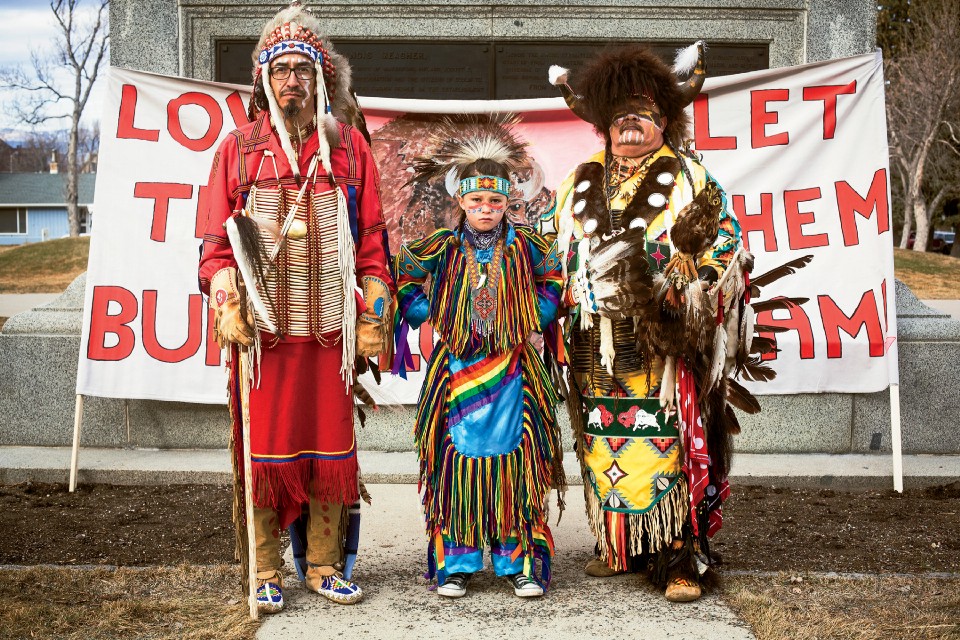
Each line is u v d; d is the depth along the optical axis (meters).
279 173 3.27
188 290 5.30
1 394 5.50
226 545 4.11
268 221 3.18
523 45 5.58
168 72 5.57
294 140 3.33
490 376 3.43
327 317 3.28
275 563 3.40
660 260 3.43
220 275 3.22
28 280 22.58
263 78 3.24
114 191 5.26
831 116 5.29
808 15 5.59
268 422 3.26
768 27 5.64
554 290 3.54
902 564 3.86
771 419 5.46
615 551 3.49
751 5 5.59
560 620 3.23
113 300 5.24
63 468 5.11
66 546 4.09
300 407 3.29
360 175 3.40
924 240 32.28
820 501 4.82
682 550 3.46
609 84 3.47
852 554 3.98
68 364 5.47
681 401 3.44
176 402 5.46
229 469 5.08
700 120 5.34
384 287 3.37
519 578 3.46
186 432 5.49
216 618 3.24
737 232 3.47
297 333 3.25
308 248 3.26
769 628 3.12
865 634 3.08
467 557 3.48
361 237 3.42
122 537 4.22
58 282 22.31
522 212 5.35
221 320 3.17
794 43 5.65
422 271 3.53
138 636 3.09
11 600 3.36
